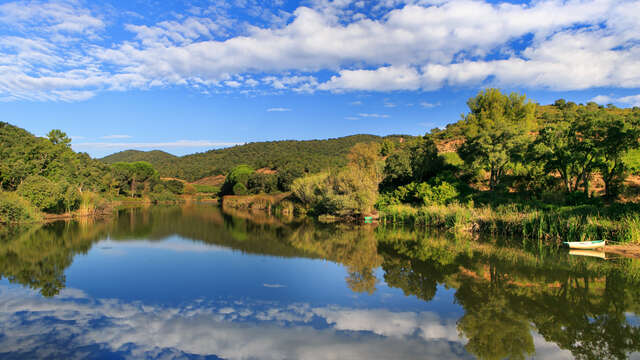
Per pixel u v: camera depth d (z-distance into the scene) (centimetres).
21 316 911
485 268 1415
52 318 897
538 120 5769
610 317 896
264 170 11038
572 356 702
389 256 1708
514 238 2178
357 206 3594
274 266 1511
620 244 1784
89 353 712
